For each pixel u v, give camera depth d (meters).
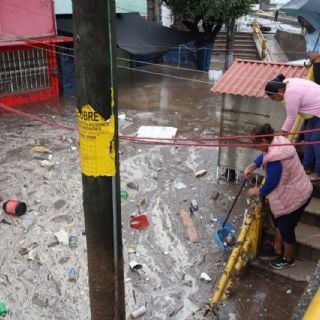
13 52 11.59
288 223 4.53
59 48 12.75
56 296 4.74
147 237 5.80
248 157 6.86
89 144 2.58
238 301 4.60
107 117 2.52
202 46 18.55
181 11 16.59
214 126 10.69
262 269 4.98
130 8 16.94
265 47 20.75
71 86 13.35
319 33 9.05
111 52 2.39
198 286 4.92
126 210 6.42
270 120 6.39
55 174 7.44
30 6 11.68
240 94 6.37
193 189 7.15
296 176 4.31
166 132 9.74
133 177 7.50
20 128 9.84
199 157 8.47
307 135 5.34
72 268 5.16
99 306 3.13
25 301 4.65
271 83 5.01
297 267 4.93
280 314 4.43
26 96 12.15
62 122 10.65
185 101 13.20
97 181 2.68
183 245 5.66
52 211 6.31
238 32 23.16
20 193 6.73
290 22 28.67
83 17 2.27
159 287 4.89
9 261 5.23
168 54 19.77
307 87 4.96
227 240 5.59
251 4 17.19
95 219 2.81
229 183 7.35
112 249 2.92
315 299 2.07
